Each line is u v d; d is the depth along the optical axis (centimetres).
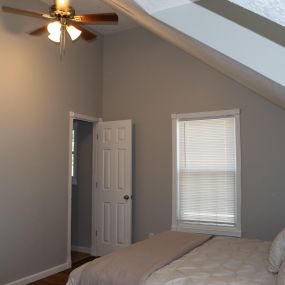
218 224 429
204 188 441
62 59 451
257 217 403
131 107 505
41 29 333
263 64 157
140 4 180
